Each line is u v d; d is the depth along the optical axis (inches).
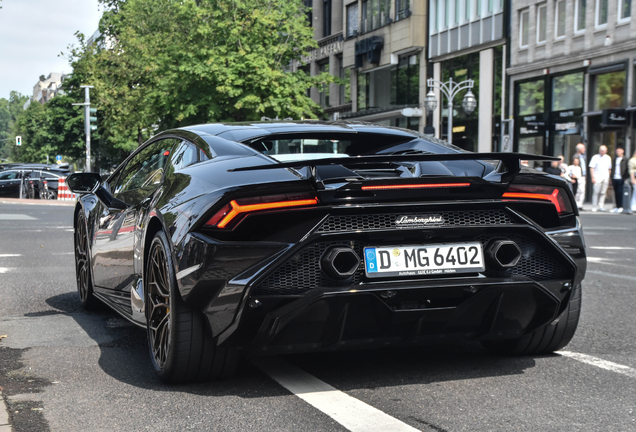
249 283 122.8
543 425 115.3
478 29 1250.0
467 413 121.3
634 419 118.4
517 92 1180.5
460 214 132.6
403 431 112.3
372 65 1528.1
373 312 127.9
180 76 1150.3
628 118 946.7
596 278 297.3
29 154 3344.0
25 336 187.2
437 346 172.6
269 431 113.1
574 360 158.7
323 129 161.3
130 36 1716.3
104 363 157.9
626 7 968.9
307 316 125.9
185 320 132.9
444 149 162.6
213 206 125.5
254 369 150.8
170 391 135.7
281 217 125.0
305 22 1232.2
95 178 210.5
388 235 128.0
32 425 116.6
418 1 1378.0
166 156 173.0
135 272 163.9
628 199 811.4
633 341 179.2
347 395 132.0
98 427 115.8
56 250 407.5
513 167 133.2
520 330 141.0
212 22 1159.6
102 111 1991.9
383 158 121.9
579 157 873.5
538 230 136.2
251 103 1137.4
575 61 1050.7
